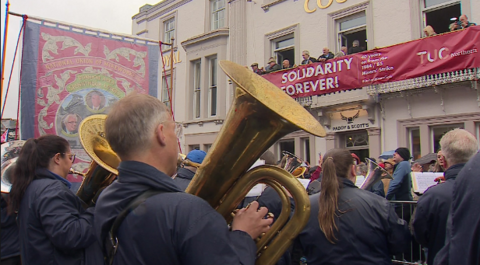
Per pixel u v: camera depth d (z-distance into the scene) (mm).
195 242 996
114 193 1139
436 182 3119
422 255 2861
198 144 12469
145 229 1028
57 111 4465
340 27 9562
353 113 8758
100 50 4852
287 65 9625
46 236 1802
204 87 12414
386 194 4164
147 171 1110
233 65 1436
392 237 1980
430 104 7672
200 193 1302
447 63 6691
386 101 8273
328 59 8430
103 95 4816
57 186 1867
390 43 8445
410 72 7188
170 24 14164
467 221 1285
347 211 1994
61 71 4539
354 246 1943
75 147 4496
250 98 1271
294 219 1261
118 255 1078
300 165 4453
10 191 1924
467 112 7133
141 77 5137
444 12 8109
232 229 1187
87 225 1781
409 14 8188
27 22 4348
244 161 1292
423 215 2021
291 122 1262
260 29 11062
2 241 2205
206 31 12555
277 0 10625
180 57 13477
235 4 11609
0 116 2303
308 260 2123
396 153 4391
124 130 1130
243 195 1291
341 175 2133
